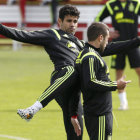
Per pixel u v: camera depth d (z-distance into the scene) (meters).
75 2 70.81
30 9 70.50
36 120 24.78
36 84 36.94
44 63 50.09
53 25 65.56
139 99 30.72
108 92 14.52
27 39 16.38
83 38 62.16
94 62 14.17
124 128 22.92
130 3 27.56
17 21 70.56
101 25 14.68
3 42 67.19
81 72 14.45
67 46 17.02
